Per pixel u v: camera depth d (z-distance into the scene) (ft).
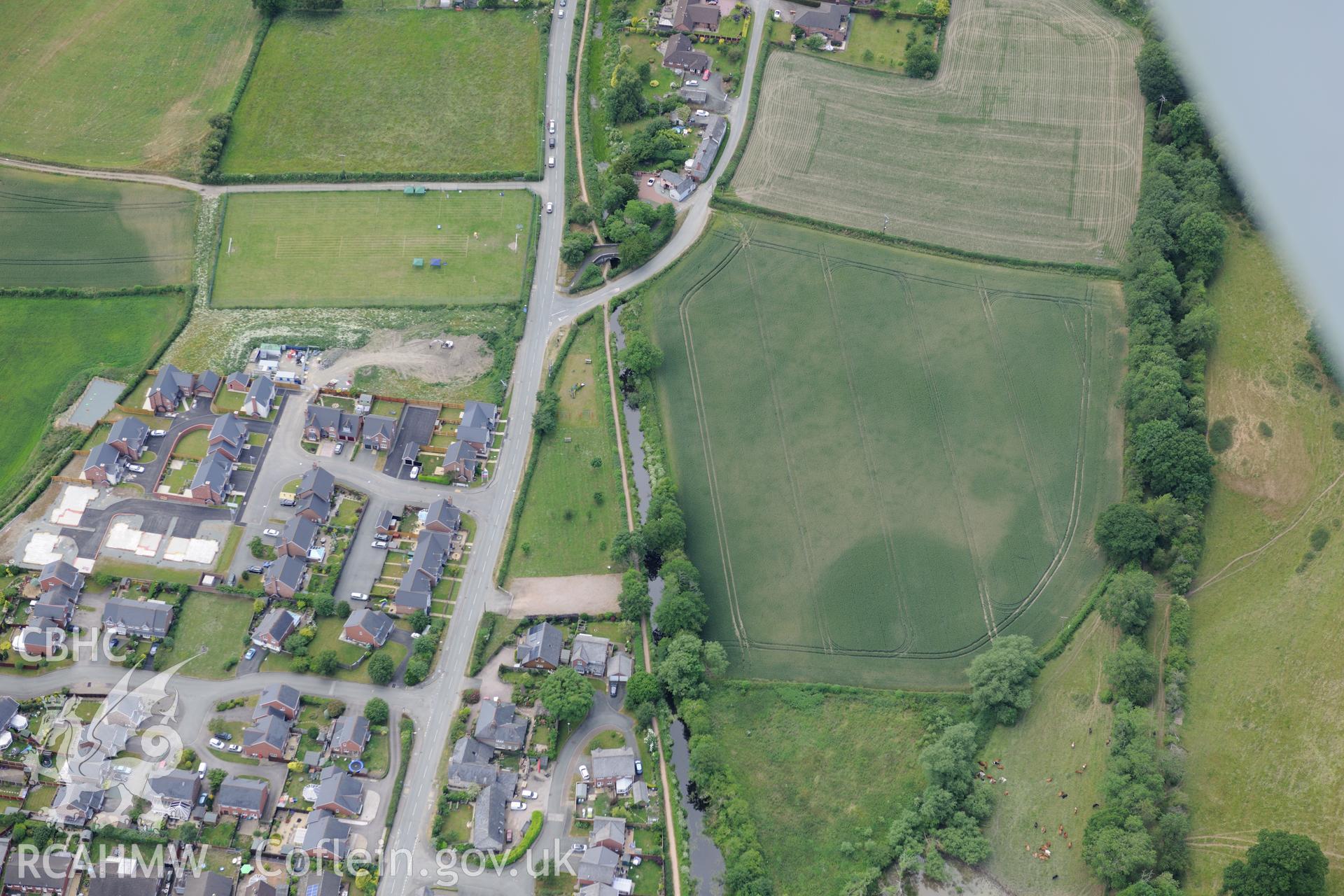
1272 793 638.12
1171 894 581.53
